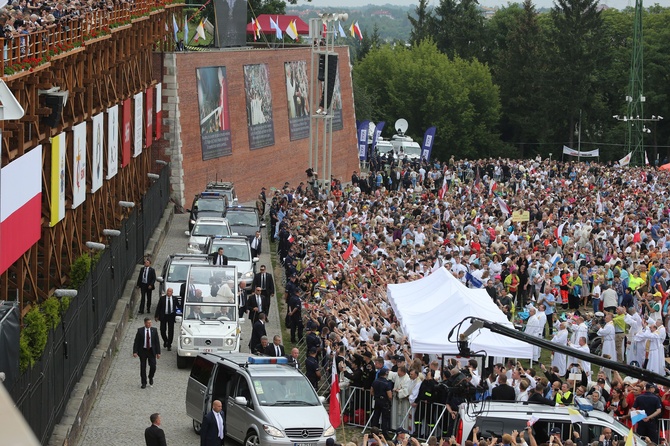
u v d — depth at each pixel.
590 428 20.88
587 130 147.38
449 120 142.75
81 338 28.34
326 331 30.78
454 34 166.62
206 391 24.91
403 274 39.50
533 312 33.03
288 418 22.81
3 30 24.23
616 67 151.00
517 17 160.50
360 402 26.95
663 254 43.97
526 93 149.88
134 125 54.34
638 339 32.50
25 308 27.95
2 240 22.08
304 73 92.56
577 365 28.23
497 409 21.14
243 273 46.09
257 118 83.25
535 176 87.50
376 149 106.94
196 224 52.50
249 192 81.88
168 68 70.44
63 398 24.44
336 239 47.25
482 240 50.75
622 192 72.19
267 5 131.12
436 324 28.05
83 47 35.47
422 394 24.97
